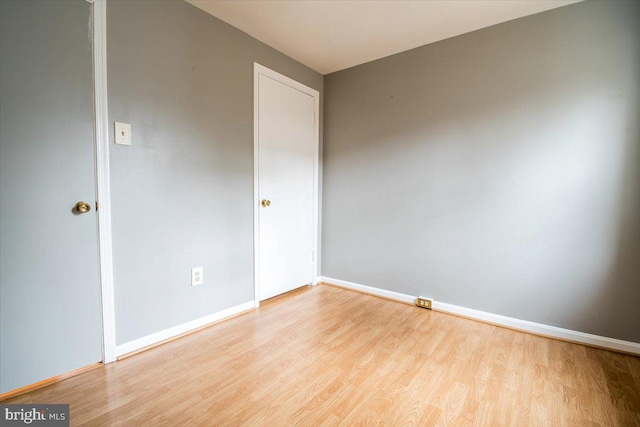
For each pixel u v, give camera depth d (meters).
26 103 1.31
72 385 1.42
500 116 2.09
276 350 1.77
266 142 2.45
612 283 1.79
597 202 1.80
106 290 1.58
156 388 1.41
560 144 1.90
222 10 1.95
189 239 1.95
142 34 1.66
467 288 2.28
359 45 2.41
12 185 1.29
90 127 1.50
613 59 1.73
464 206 2.26
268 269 2.54
